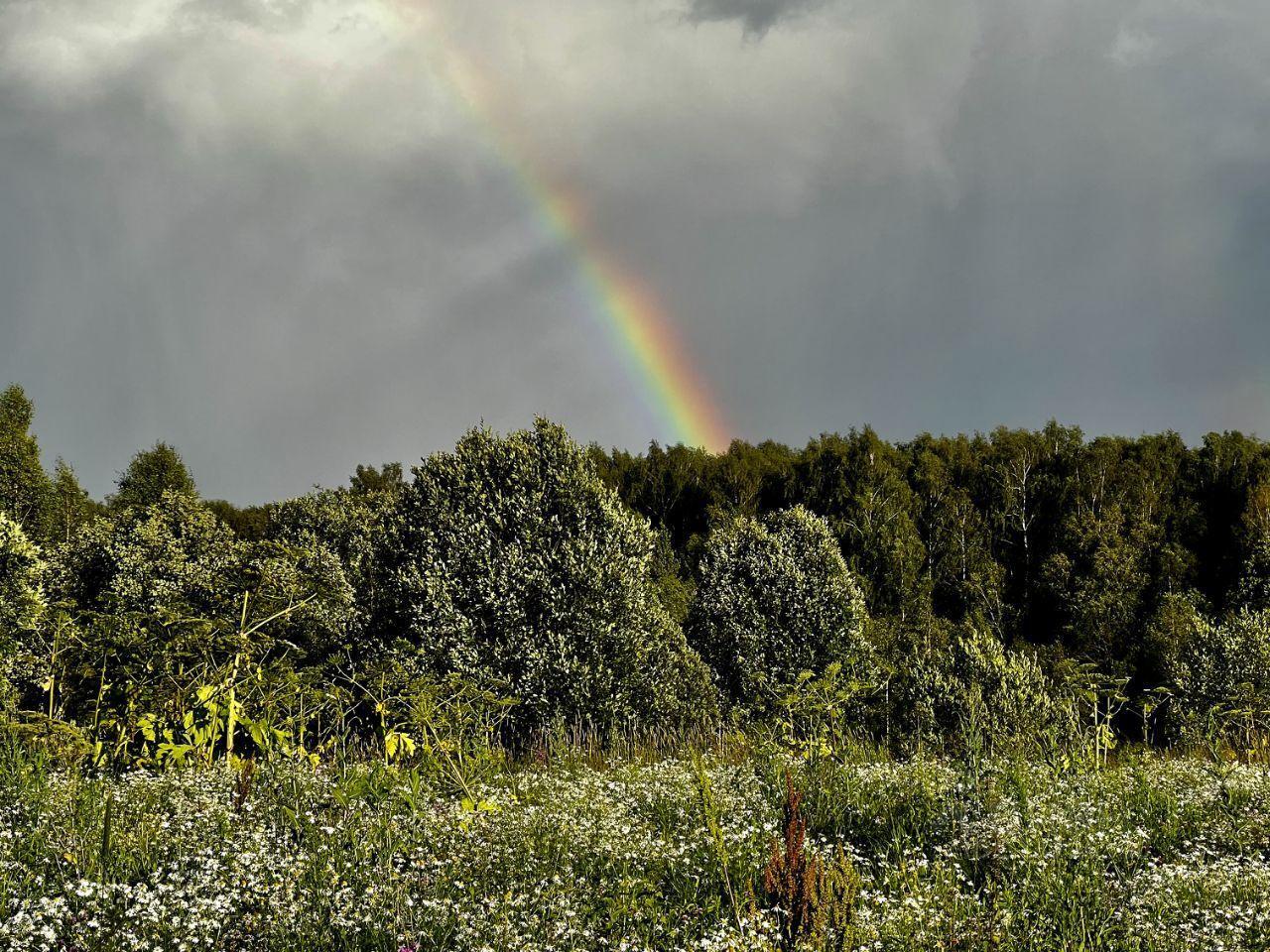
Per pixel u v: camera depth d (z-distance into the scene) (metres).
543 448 19.08
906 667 17.88
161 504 22.27
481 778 9.43
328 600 17.39
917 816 8.23
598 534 18.69
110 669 11.16
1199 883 6.11
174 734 10.40
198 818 7.02
